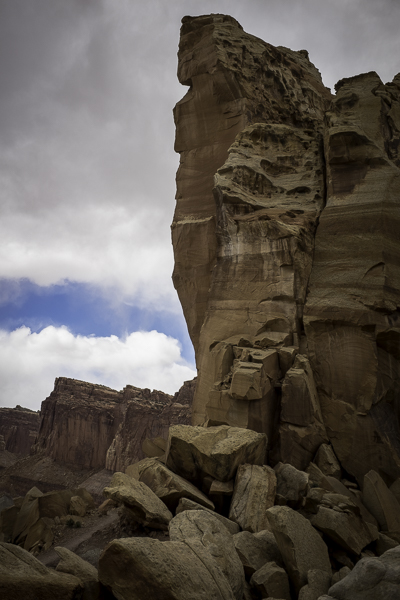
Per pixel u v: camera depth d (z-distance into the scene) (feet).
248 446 34.12
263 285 48.03
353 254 46.80
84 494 49.42
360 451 39.24
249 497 30.37
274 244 48.42
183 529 23.91
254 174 56.29
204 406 45.93
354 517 28.71
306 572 22.44
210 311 50.29
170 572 18.08
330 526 27.07
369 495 34.55
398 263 45.55
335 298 45.01
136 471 42.14
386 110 56.95
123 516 34.78
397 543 29.07
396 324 42.42
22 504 48.52
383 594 16.31
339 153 51.49
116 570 18.40
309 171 57.57
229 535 24.64
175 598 17.17
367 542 27.94
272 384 42.50
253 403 39.86
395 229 46.73
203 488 34.09
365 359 41.68
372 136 53.11
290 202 54.60
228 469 32.42
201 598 17.78
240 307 48.42
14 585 17.03
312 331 44.88
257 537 25.82
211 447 33.47
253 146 59.62
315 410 40.68
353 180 50.75
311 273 48.42
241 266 49.88
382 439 38.78
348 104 57.21
